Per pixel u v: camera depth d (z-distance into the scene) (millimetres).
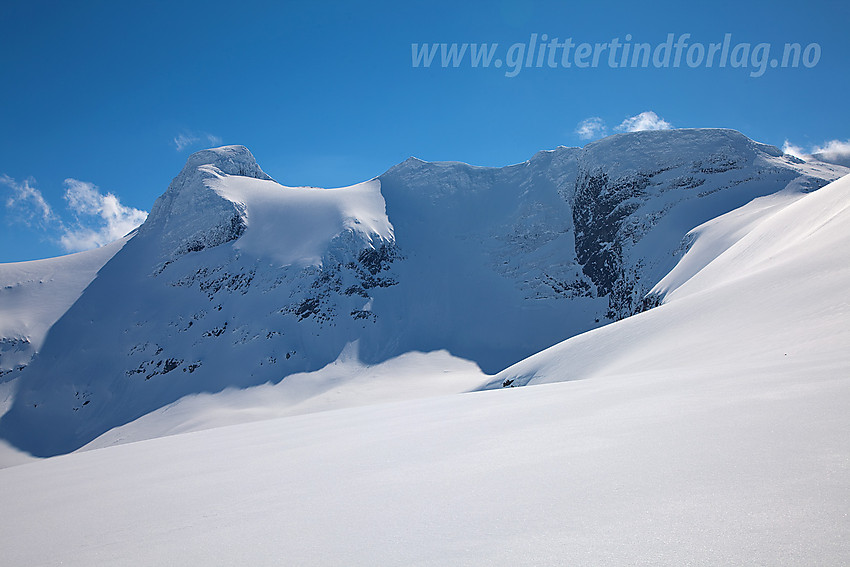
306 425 12953
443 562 3191
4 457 80750
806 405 5523
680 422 5824
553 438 6254
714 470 4070
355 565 3332
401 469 5992
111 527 5281
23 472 10922
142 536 4793
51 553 4664
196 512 5398
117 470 9188
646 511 3514
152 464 9344
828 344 12945
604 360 28297
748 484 3688
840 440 4242
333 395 85375
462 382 87625
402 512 4328
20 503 7219
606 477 4344
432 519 4039
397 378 92188
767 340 16219
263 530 4402
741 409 5906
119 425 86438
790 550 2730
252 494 5863
